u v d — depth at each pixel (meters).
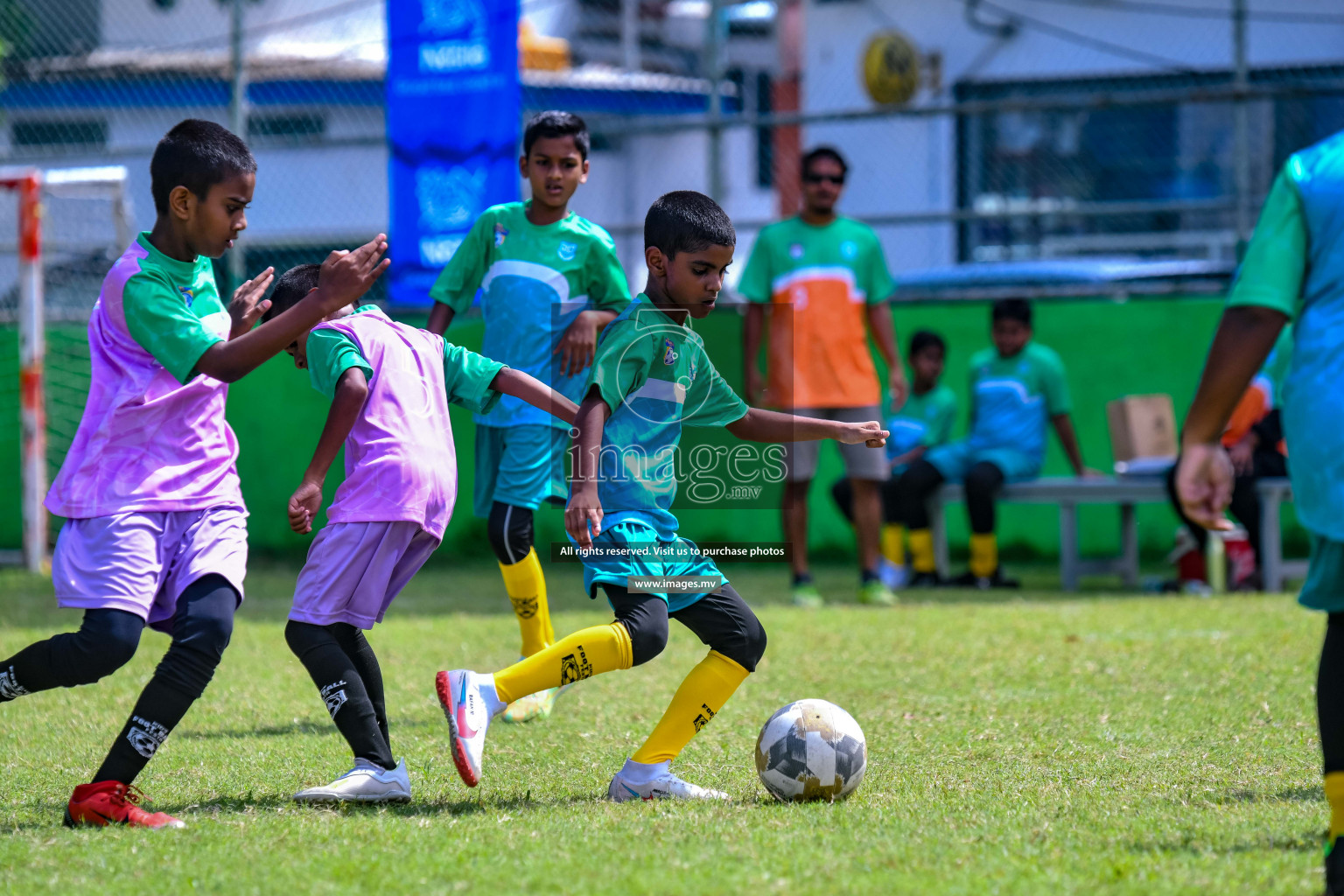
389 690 14.43
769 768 9.38
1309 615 19.67
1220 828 8.30
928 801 9.28
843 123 37.97
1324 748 7.42
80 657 8.79
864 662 16.02
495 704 9.16
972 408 27.11
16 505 31.28
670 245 9.42
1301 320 7.34
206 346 8.88
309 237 32.03
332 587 9.39
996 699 13.55
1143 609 20.89
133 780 9.58
